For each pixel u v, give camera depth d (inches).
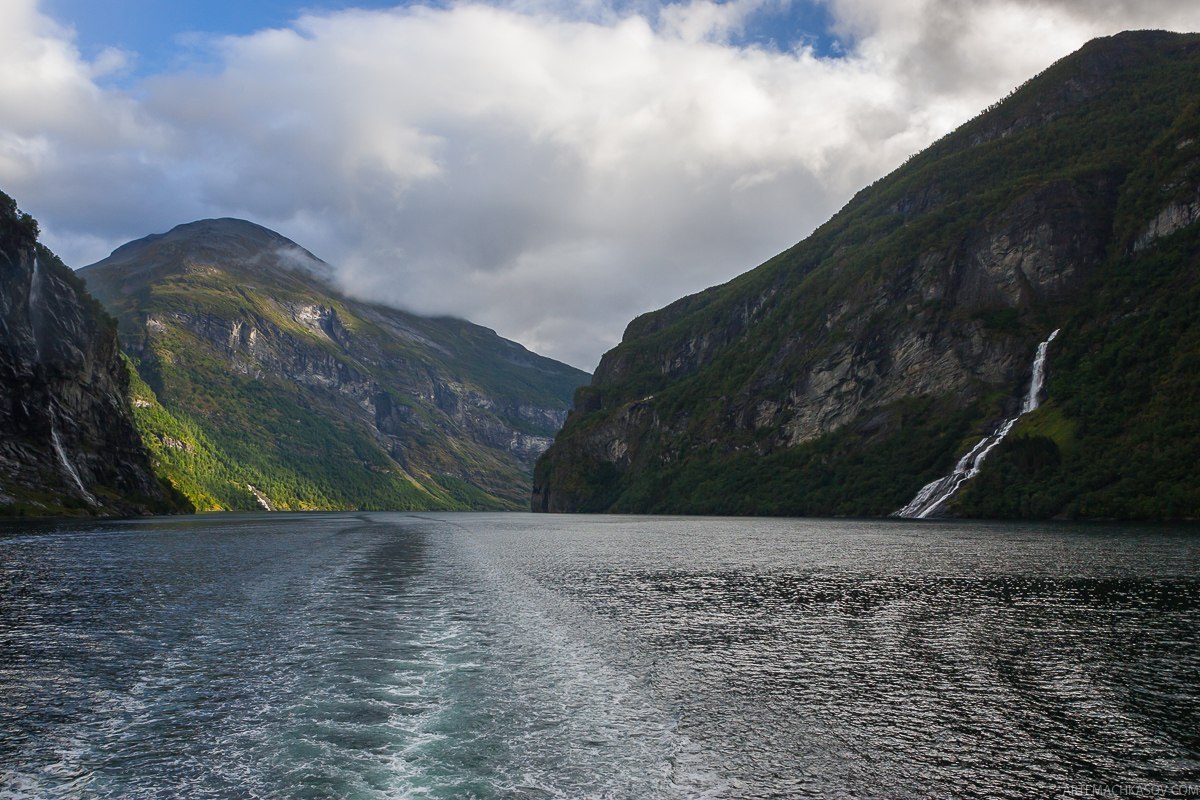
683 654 1014.4
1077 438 5359.3
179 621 1206.3
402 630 1141.7
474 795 543.8
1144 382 5300.2
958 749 674.2
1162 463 4635.8
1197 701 818.2
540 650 1018.1
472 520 7180.1
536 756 627.2
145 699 775.1
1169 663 978.7
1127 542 2854.3
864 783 596.4
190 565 2101.4
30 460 5428.2
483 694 802.2
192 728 687.7
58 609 1323.8
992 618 1293.1
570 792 554.9
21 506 4916.3
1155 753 672.4
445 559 2399.1
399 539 3558.1
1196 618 1291.8
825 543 3134.8
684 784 579.8
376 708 746.8
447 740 659.4
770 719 743.7
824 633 1162.6
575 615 1311.5
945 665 965.2
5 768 594.9
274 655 968.9
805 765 627.2
